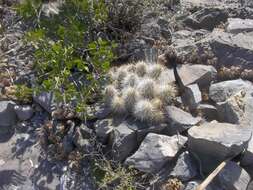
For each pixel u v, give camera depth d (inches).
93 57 43.6
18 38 49.7
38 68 44.3
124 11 48.2
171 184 36.0
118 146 38.6
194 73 44.0
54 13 48.4
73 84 42.2
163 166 37.6
